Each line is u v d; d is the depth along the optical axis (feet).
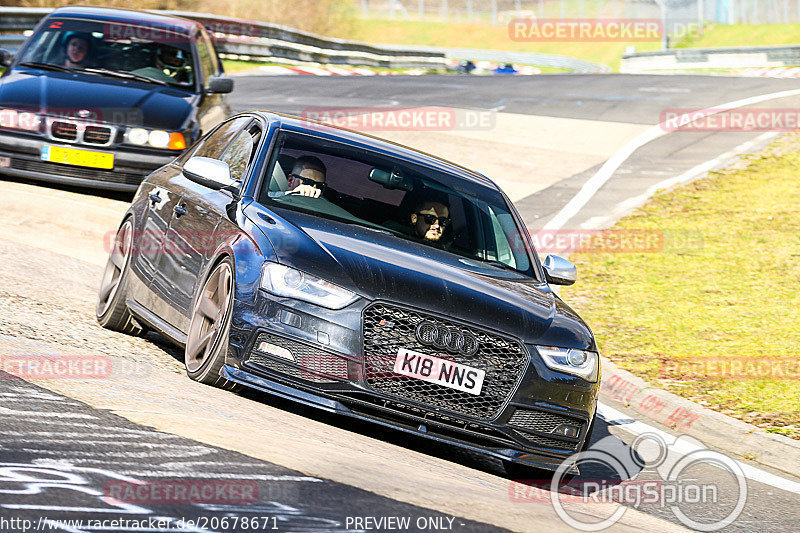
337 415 67.92
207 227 69.82
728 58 474.90
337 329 60.13
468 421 61.31
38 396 52.42
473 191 79.56
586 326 69.36
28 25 259.19
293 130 77.46
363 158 77.00
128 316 81.15
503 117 256.93
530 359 62.75
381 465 53.57
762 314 130.93
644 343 117.29
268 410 62.13
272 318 60.75
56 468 40.70
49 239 112.57
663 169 214.28
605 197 190.80
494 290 66.59
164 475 42.34
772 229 172.86
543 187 193.88
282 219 66.95
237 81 288.10
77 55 134.41
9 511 34.91
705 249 161.07
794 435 89.25
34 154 123.95
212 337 64.28
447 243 73.36
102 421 49.55
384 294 60.90
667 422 95.76
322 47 396.37
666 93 314.96
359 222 70.69
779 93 316.40
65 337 71.92
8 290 84.94
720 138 245.24
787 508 72.64
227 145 82.17
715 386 102.53
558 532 48.62
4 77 129.90
